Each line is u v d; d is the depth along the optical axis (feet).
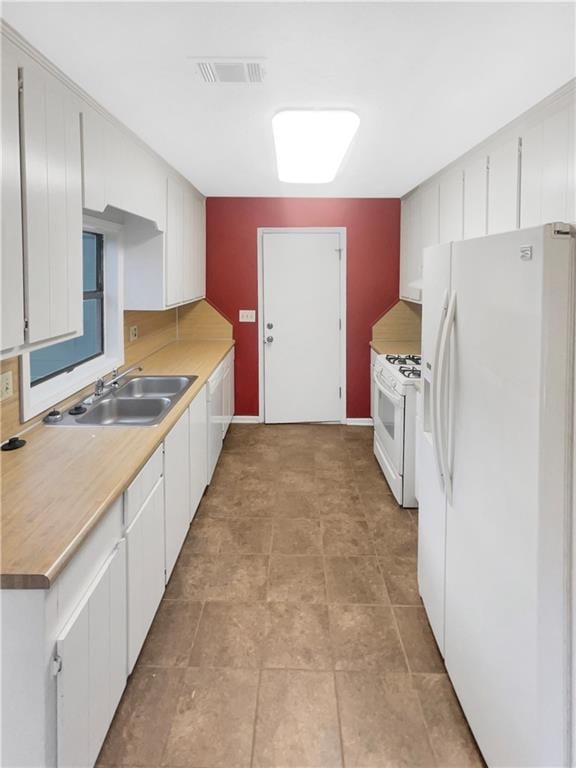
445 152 10.35
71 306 6.56
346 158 10.92
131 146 9.06
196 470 10.46
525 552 4.23
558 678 4.12
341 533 10.33
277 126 8.50
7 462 6.14
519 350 4.25
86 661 4.71
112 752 5.48
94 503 5.06
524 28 5.38
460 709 6.04
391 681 6.47
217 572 8.91
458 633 5.95
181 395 9.50
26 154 5.43
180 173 12.55
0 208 4.96
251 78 6.63
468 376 5.39
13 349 5.29
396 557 9.45
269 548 9.73
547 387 3.93
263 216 16.71
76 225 6.73
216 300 17.08
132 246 11.30
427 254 7.14
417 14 5.10
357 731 5.75
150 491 6.91
